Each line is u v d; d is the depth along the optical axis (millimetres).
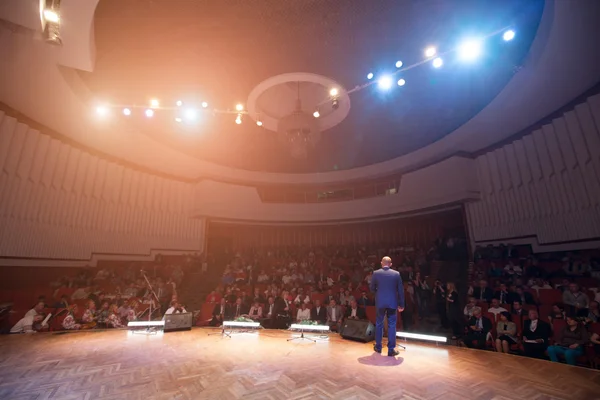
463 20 6082
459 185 11453
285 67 7477
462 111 9555
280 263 14578
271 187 16453
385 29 6367
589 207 7895
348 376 3764
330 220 15953
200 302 11867
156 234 12883
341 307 8578
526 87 7609
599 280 7027
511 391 3281
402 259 13047
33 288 8867
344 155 13680
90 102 8281
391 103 9172
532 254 9461
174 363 4316
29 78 6961
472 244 11586
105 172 11305
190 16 5875
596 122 7520
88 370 4031
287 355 4703
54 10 4730
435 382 3555
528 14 5785
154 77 7684
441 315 8742
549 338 5707
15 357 4645
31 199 8859
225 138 11648
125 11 5676
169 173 13695
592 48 6156
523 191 9875
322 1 5684
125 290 10039
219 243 16406
